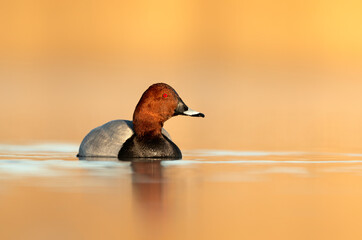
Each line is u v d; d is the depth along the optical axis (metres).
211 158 17.08
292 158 17.25
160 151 16.48
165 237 9.16
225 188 12.54
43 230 9.40
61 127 25.75
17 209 10.61
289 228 9.76
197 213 10.52
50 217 10.13
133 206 10.88
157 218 10.16
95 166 15.01
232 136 23.53
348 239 9.25
